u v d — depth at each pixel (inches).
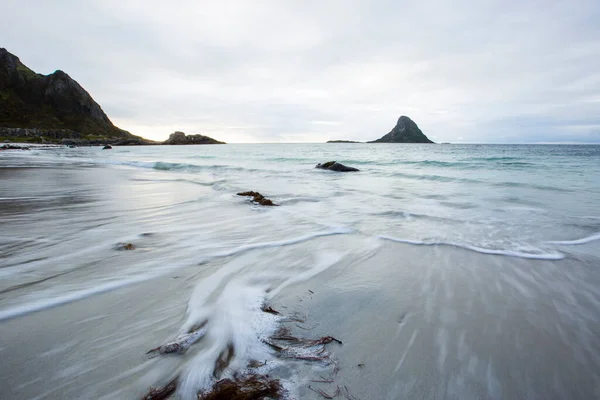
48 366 81.2
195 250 174.2
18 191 373.1
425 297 125.5
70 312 107.6
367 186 477.4
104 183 465.4
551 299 126.3
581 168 727.1
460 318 110.7
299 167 840.3
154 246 180.1
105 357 84.7
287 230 221.9
